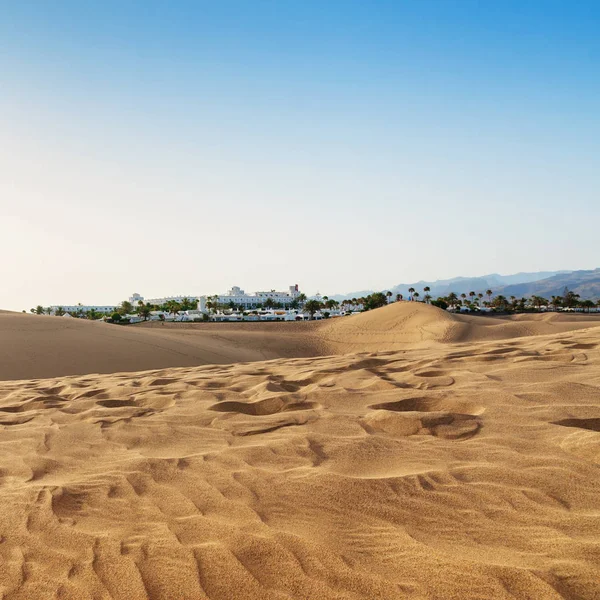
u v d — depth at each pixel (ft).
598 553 6.00
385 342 158.20
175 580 6.20
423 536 6.77
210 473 9.65
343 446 10.53
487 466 8.86
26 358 74.28
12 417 16.05
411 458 9.62
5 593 6.20
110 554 6.91
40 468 10.90
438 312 187.01
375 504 7.80
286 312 496.23
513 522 6.97
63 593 6.12
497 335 148.66
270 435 11.88
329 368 20.48
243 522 7.52
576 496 7.52
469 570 5.86
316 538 6.89
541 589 5.41
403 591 5.62
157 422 13.98
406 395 14.10
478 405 12.47
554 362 17.06
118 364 77.87
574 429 10.15
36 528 7.84
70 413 16.30
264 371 23.13
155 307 485.97
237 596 5.82
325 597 5.65
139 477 9.70
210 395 16.98
